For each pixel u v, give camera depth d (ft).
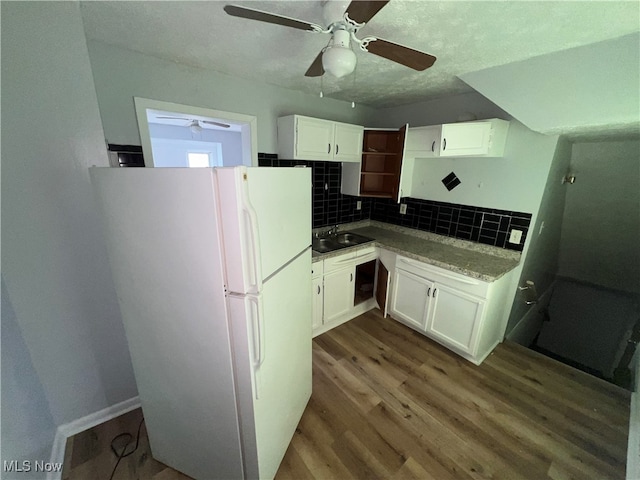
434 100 8.85
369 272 10.43
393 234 10.30
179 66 6.11
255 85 7.37
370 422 5.54
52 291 4.57
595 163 8.70
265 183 3.36
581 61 4.85
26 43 3.75
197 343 3.58
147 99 5.85
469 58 5.41
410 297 8.41
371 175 10.44
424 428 5.43
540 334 12.35
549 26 4.12
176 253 3.27
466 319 7.09
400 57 4.01
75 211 4.53
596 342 11.07
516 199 7.41
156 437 4.57
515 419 5.65
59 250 4.52
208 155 16.01
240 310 3.21
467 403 6.03
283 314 4.23
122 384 5.61
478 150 7.04
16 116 3.87
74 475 4.54
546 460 4.87
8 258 4.12
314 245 9.71
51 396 4.85
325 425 5.46
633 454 4.50
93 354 5.16
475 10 3.72
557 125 5.36
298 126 7.52
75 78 4.14
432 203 9.32
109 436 5.19
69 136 4.26
